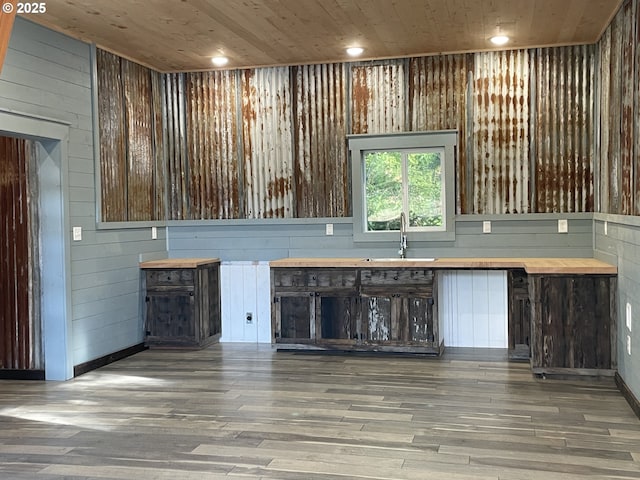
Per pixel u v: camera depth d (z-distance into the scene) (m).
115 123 5.94
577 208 5.95
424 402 4.31
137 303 6.25
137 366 5.60
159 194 6.75
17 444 3.62
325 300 5.92
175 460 3.33
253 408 4.24
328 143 6.46
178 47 5.79
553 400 4.33
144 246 6.41
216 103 6.72
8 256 5.22
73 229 5.27
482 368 5.29
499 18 5.05
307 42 5.68
